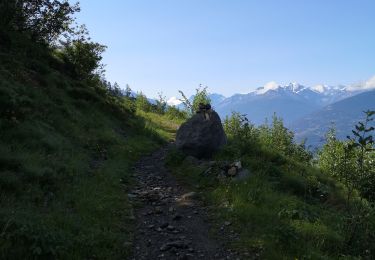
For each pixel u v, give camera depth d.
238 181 13.14
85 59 26.39
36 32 24.19
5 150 11.41
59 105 18.56
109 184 12.55
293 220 10.71
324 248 9.70
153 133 23.02
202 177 14.11
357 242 10.01
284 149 24.14
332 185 18.31
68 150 14.25
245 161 15.71
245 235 9.84
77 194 10.92
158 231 10.02
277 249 9.07
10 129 13.16
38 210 9.23
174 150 16.84
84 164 13.50
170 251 8.98
